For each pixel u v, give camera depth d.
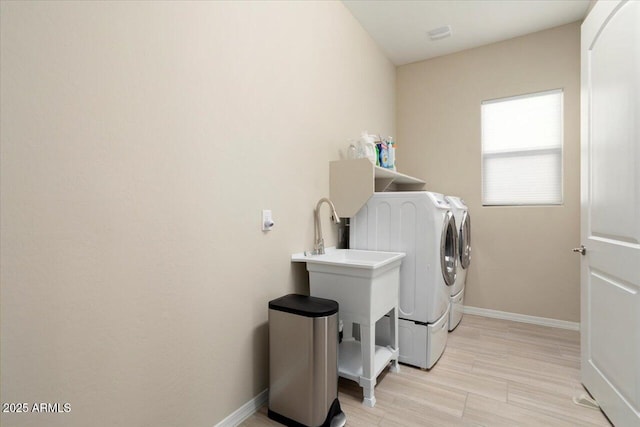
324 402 1.54
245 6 1.66
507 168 3.25
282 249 1.93
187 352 1.36
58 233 0.96
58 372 0.97
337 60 2.55
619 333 1.52
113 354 1.10
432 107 3.61
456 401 1.80
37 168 0.91
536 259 3.09
